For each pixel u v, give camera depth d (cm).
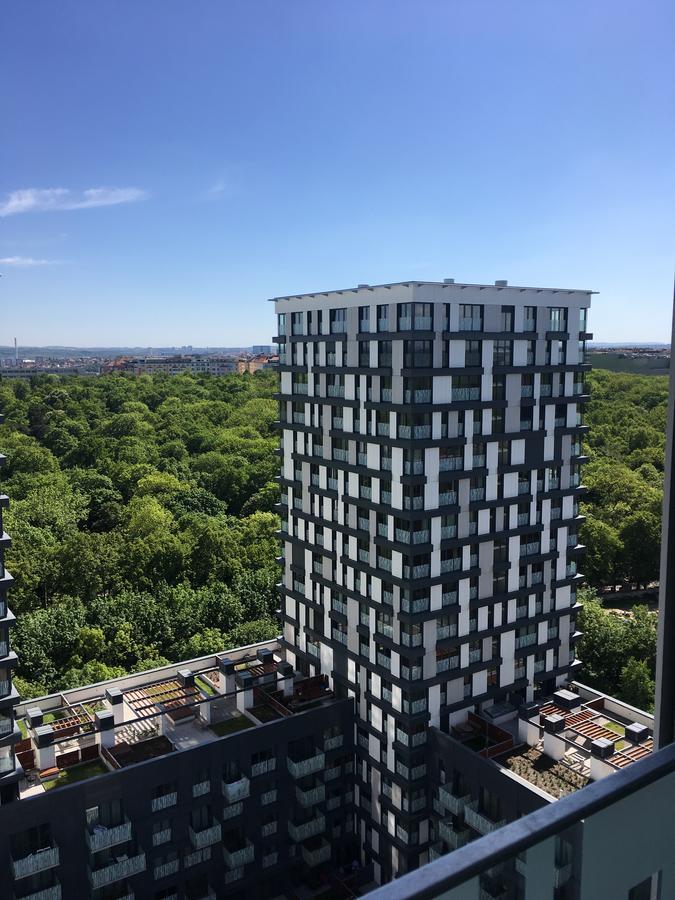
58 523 9750
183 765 4103
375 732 4606
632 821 569
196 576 8131
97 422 18125
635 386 14488
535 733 4259
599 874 548
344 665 4912
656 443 12350
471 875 475
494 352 4419
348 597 4791
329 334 4806
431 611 4328
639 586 9469
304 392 5166
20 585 7481
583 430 4900
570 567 5009
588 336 4850
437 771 4322
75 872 3791
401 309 4144
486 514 4516
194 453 15512
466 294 4266
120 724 4291
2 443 14950
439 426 4238
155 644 6662
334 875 4697
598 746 3897
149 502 10494
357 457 4644
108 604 7062
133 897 3978
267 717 4753
